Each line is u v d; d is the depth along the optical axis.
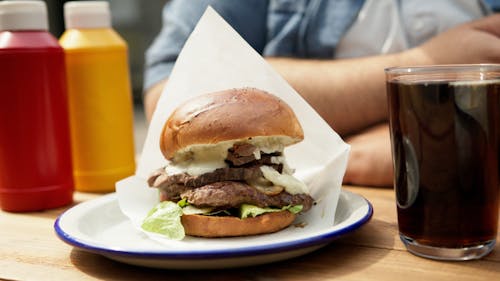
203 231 0.61
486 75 0.54
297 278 0.55
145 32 1.69
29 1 0.74
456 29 0.94
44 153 0.75
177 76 0.71
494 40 0.90
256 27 1.10
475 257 0.56
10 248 0.63
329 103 0.95
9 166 0.74
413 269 0.55
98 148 0.81
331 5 1.04
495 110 0.55
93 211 0.68
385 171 0.79
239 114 0.62
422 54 0.94
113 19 1.69
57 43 0.76
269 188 0.63
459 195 0.55
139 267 0.58
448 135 0.54
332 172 0.65
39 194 0.75
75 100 0.80
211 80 0.71
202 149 0.64
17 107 0.73
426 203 0.56
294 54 1.07
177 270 0.57
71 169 0.78
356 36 1.04
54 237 0.66
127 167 0.83
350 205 0.66
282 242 0.55
